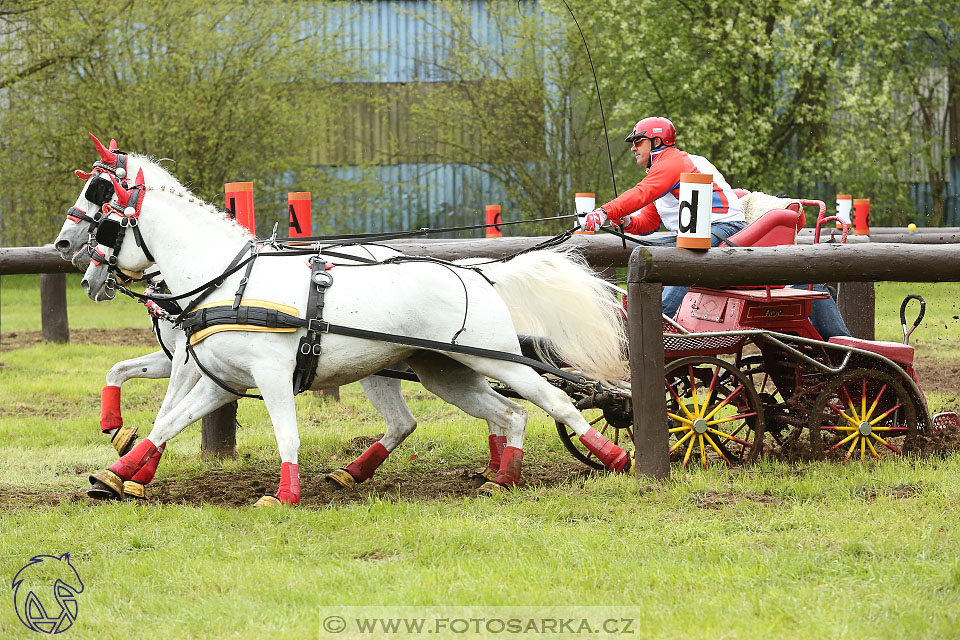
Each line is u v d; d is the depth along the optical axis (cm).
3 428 1243
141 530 771
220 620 593
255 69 2942
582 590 630
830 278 909
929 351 1698
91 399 1466
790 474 908
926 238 1586
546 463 1046
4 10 2798
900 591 612
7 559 716
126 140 2873
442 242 1163
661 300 892
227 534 763
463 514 808
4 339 2109
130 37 2862
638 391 889
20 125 2930
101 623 599
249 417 1313
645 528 758
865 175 3009
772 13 2780
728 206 1007
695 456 975
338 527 781
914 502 799
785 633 563
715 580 639
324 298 834
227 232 861
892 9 2873
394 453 1097
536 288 906
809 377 993
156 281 927
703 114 2834
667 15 2902
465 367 937
